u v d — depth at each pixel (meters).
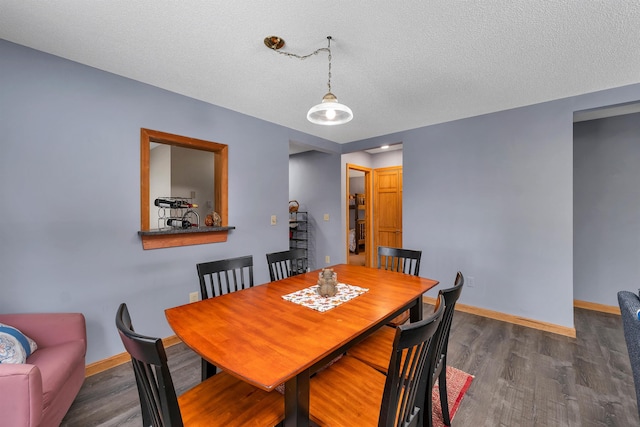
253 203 3.26
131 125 2.31
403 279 2.15
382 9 1.51
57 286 1.98
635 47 1.86
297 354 1.05
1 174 1.78
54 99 1.96
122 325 0.90
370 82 2.39
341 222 4.88
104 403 1.78
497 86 2.47
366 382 1.32
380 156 5.74
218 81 2.37
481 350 2.43
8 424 1.14
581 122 3.53
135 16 1.57
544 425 1.59
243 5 1.49
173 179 4.65
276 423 1.08
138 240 2.36
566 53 1.94
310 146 4.15
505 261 3.07
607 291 3.38
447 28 1.68
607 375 2.06
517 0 1.44
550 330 2.78
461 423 1.61
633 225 3.24
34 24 1.63
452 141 3.41
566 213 2.73
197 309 1.51
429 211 3.60
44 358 1.55
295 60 2.04
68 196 2.02
